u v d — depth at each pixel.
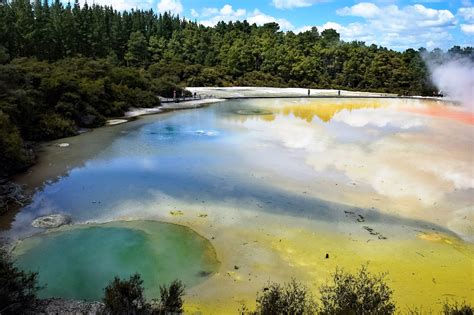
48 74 43.31
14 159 26.33
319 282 15.02
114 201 22.22
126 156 31.09
